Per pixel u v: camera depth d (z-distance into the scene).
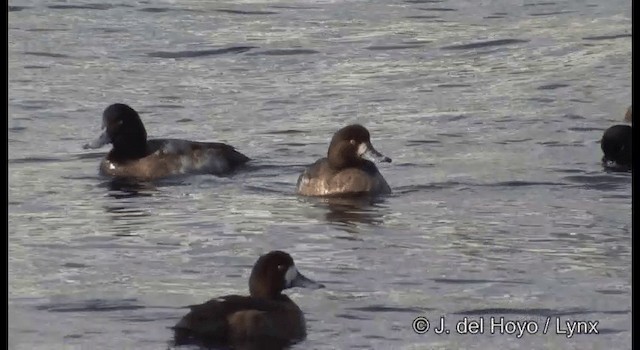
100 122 24.12
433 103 25.41
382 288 14.32
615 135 20.00
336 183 18.36
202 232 16.61
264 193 18.77
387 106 25.19
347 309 13.65
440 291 14.20
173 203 18.20
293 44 31.28
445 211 17.55
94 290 14.16
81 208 17.92
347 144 18.48
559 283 14.41
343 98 26.00
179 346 12.63
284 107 25.33
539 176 19.41
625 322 13.30
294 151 21.59
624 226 16.67
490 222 16.94
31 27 33.03
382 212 17.55
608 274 14.77
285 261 13.50
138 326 13.12
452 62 29.36
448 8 35.34
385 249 15.77
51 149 21.84
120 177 19.83
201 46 31.20
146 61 29.83
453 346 12.76
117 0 36.22
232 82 27.70
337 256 15.49
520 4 35.66
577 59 29.25
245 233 16.53
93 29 32.91
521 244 15.93
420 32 32.44
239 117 24.52
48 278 14.62
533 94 25.97
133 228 16.81
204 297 13.98
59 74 28.44
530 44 30.91
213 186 19.27
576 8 34.97
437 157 20.89
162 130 23.64
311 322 13.34
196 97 26.33
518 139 22.12
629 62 28.59
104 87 27.25
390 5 35.81
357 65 29.23
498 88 26.61
